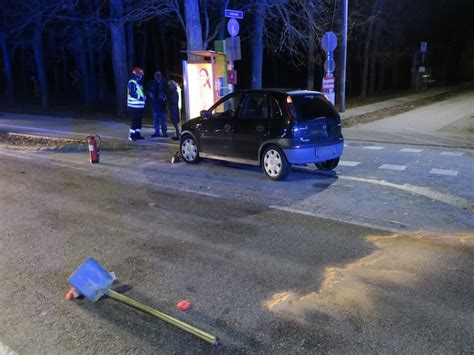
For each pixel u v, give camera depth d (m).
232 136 9.09
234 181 8.62
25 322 3.97
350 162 10.09
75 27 27.97
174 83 13.49
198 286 4.54
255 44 20.98
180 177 9.06
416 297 4.23
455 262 4.96
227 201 7.36
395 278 4.62
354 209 6.80
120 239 5.83
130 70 30.94
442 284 4.48
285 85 41.69
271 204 7.15
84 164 10.58
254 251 5.35
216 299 4.29
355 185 8.13
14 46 34.28
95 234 6.03
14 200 7.72
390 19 28.47
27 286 4.64
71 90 48.31
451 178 8.44
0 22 30.38
